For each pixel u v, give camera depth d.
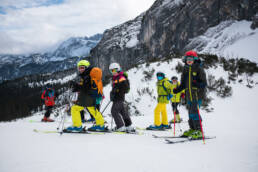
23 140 3.66
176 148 3.12
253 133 4.52
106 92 13.88
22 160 2.50
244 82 11.66
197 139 3.78
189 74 3.95
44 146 3.21
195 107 3.88
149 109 10.73
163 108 5.50
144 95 11.95
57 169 2.19
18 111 56.09
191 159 2.53
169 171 2.13
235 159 2.50
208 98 10.02
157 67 14.56
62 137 3.99
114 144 3.39
